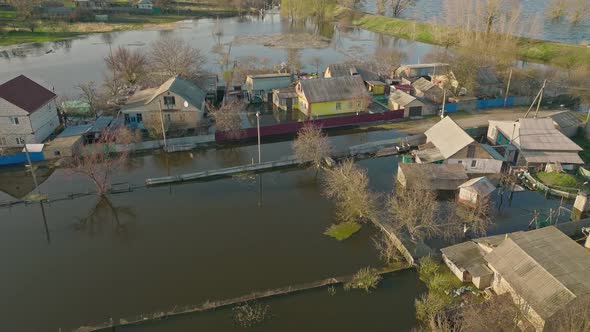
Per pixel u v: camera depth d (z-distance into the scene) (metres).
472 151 46.19
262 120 63.25
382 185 45.12
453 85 73.06
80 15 153.25
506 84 73.94
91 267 33.50
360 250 35.25
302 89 63.75
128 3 184.50
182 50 87.88
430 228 36.28
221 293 30.69
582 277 27.05
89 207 41.75
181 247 35.81
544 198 42.97
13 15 144.75
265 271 32.91
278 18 177.75
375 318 28.34
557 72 77.62
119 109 63.94
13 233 37.72
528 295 26.34
